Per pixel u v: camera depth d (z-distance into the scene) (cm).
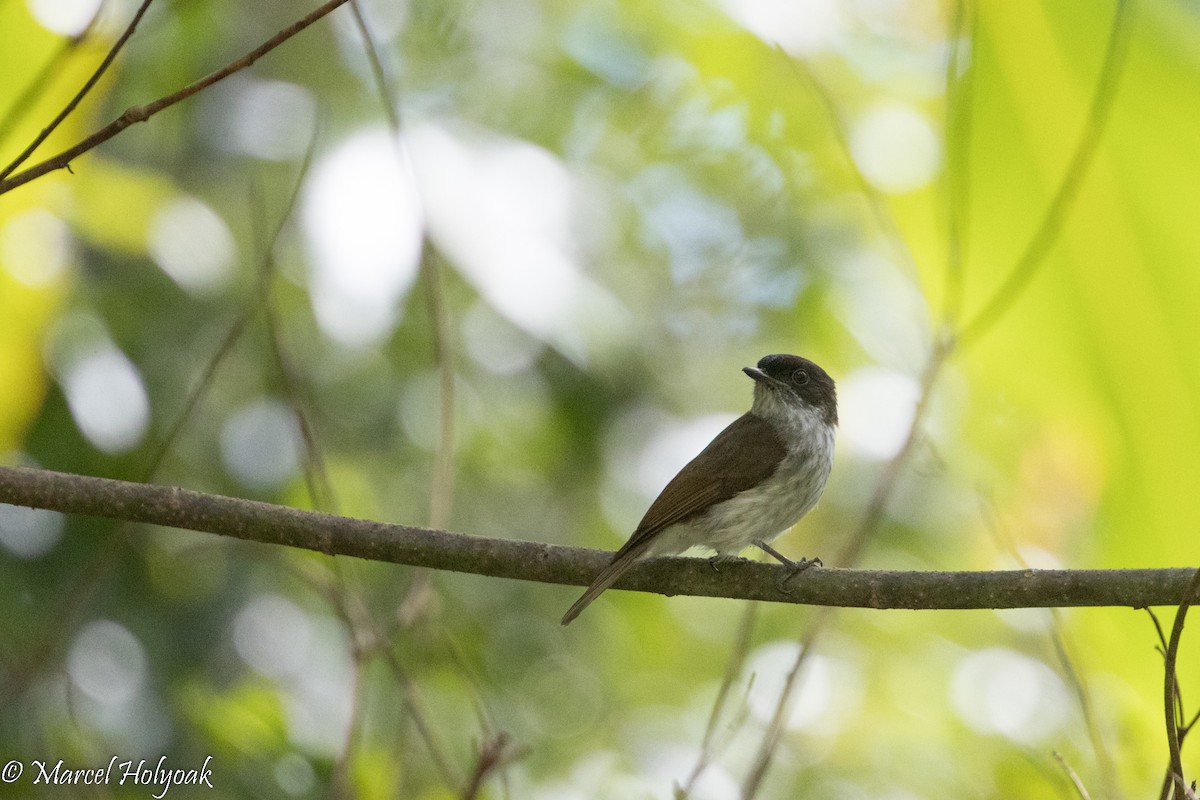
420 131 1079
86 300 1232
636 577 773
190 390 1346
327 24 1364
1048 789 1159
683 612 1675
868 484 1495
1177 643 404
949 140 350
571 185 1207
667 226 1617
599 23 1347
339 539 698
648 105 1410
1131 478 329
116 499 672
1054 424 343
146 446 1309
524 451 1510
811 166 1205
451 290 1406
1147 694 418
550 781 1466
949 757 1446
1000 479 575
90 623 1284
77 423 1199
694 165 1468
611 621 1631
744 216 1566
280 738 974
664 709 1614
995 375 356
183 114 1373
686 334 1661
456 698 1109
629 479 1590
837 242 1491
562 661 1609
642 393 1583
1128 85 326
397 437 1492
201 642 1334
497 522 1544
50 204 800
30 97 578
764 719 1503
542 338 1077
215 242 1242
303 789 947
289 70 1377
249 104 1379
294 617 1362
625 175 1499
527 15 1386
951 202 349
